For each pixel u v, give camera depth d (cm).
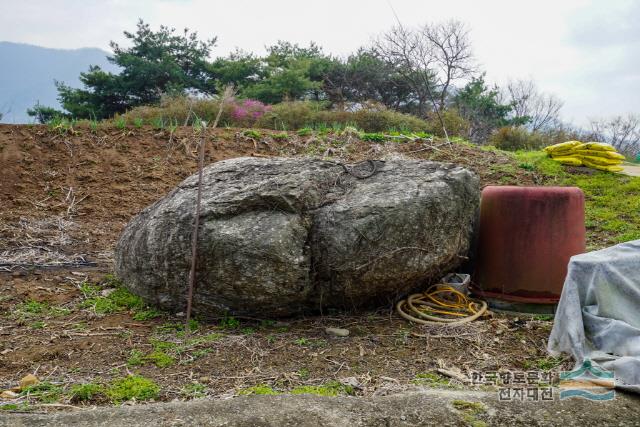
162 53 2739
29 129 1009
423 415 312
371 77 2891
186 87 2764
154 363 396
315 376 375
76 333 455
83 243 738
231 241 450
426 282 520
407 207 462
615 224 830
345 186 502
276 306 469
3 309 509
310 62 2864
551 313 501
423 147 1116
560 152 1105
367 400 328
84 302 531
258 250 446
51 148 977
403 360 402
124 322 482
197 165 995
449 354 413
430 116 2048
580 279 405
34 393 346
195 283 470
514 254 504
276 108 1658
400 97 2964
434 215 471
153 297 504
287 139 1102
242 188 487
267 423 299
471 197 501
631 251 410
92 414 307
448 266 512
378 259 459
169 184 946
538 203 498
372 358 405
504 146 1795
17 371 383
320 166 518
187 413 308
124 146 1012
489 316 494
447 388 356
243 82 2844
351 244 456
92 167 955
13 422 298
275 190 466
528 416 313
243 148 1054
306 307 486
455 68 2692
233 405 317
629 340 375
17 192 874
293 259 448
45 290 562
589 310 402
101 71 2648
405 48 2642
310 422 301
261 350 416
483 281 524
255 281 452
